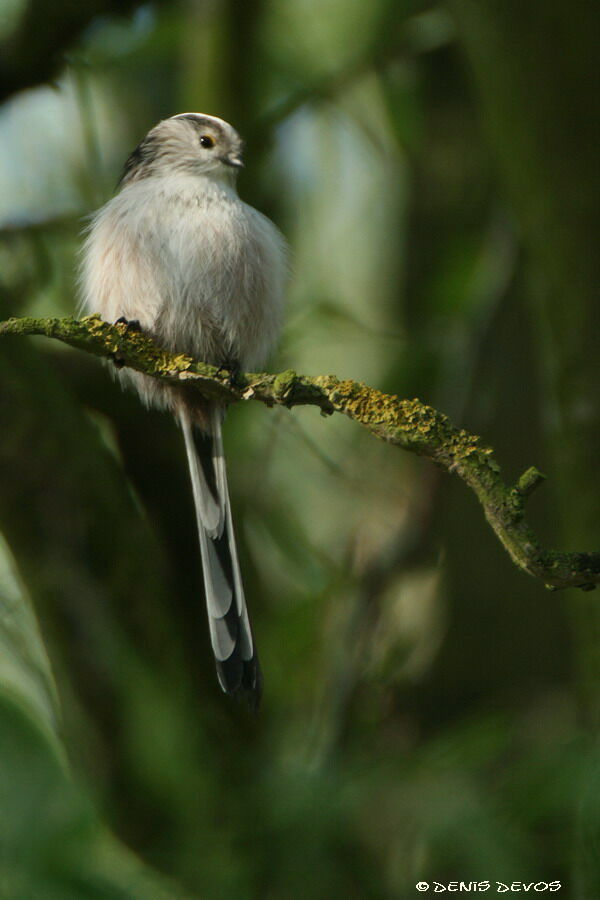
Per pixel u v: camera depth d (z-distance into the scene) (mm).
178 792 6828
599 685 7555
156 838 6918
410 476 10695
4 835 5188
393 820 6156
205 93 10578
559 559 4836
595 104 7629
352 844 6602
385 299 12344
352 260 12562
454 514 10133
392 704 9562
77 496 7867
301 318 10961
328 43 11695
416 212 11898
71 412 8180
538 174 7828
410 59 11477
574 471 7902
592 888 5379
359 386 5262
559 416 7980
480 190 11695
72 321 5883
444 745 6422
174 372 5785
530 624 9750
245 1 10414
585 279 7801
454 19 7980
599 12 7527
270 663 9180
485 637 9781
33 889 5125
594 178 7715
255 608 9625
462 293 10773
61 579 7660
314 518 10984
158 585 7984
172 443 9477
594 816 5457
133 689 7191
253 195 10641
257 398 5621
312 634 9297
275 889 6422
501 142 8000
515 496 4922
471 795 6016
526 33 7594
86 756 7270
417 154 11789
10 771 5332
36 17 9375
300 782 6484
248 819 6586
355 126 11977
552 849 5961
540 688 9578
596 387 7844
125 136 12688
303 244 11812
